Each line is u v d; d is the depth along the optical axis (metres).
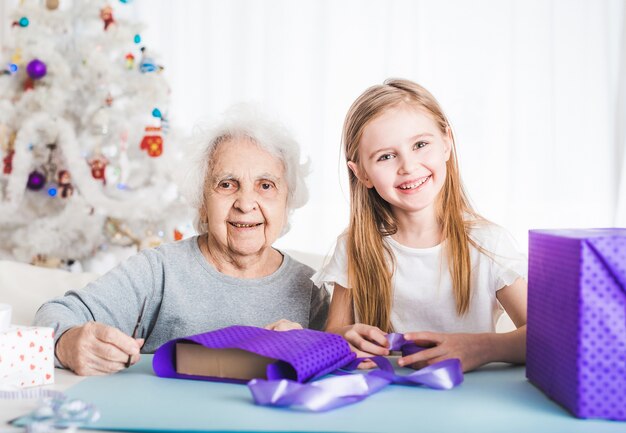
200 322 1.32
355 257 1.32
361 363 0.96
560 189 3.25
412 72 3.32
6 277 1.65
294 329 0.97
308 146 3.41
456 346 0.94
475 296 1.25
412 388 0.81
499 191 3.29
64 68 2.71
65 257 2.81
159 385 0.82
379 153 1.21
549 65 3.23
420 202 1.21
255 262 1.36
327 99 3.38
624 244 0.67
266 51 3.43
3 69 2.76
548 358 0.76
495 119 3.28
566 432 0.63
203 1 3.46
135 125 2.80
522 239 3.26
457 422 0.66
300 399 0.69
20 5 2.81
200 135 1.34
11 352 0.82
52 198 2.85
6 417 0.68
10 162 2.77
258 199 1.28
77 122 2.84
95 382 0.84
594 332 0.67
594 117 3.21
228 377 0.84
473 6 3.27
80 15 2.82
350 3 3.36
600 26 3.19
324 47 3.37
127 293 1.30
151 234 2.81
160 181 2.77
